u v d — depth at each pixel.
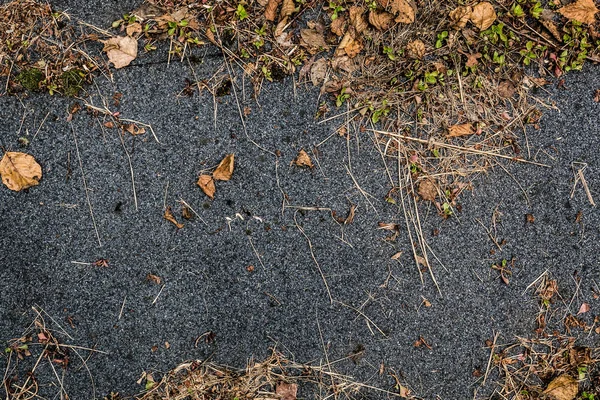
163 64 0.93
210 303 0.93
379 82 0.93
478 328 0.94
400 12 0.93
